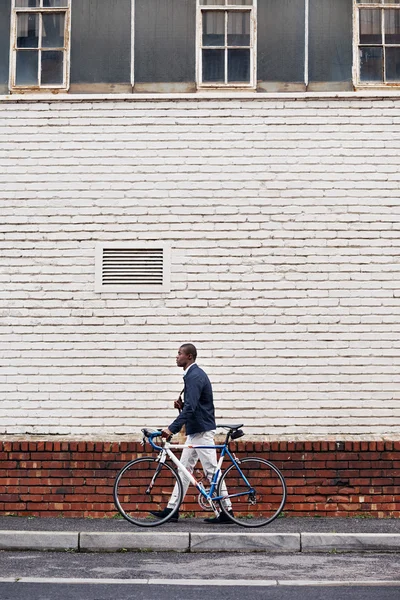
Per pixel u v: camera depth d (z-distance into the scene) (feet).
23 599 21.66
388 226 34.91
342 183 35.06
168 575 24.98
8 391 34.73
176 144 35.29
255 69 35.94
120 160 35.29
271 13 36.14
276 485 32.32
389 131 35.24
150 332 34.81
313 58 35.94
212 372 34.63
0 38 36.24
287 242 34.91
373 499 33.45
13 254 35.12
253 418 34.50
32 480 33.53
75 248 35.06
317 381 34.55
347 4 36.17
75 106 35.55
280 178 35.09
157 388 34.68
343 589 23.22
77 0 36.22
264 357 34.65
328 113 35.32
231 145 35.27
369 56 35.99
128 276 34.99
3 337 34.91
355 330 34.68
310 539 29.07
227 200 35.06
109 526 31.04
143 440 31.58
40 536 29.04
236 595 22.31
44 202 35.22
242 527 30.94
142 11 36.22
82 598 21.80
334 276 34.81
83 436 34.53
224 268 34.88
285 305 34.73
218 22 36.35
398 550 29.01
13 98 35.55
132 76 35.94
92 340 34.83
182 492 31.37
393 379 34.53
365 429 34.47
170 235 35.01
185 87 35.88
